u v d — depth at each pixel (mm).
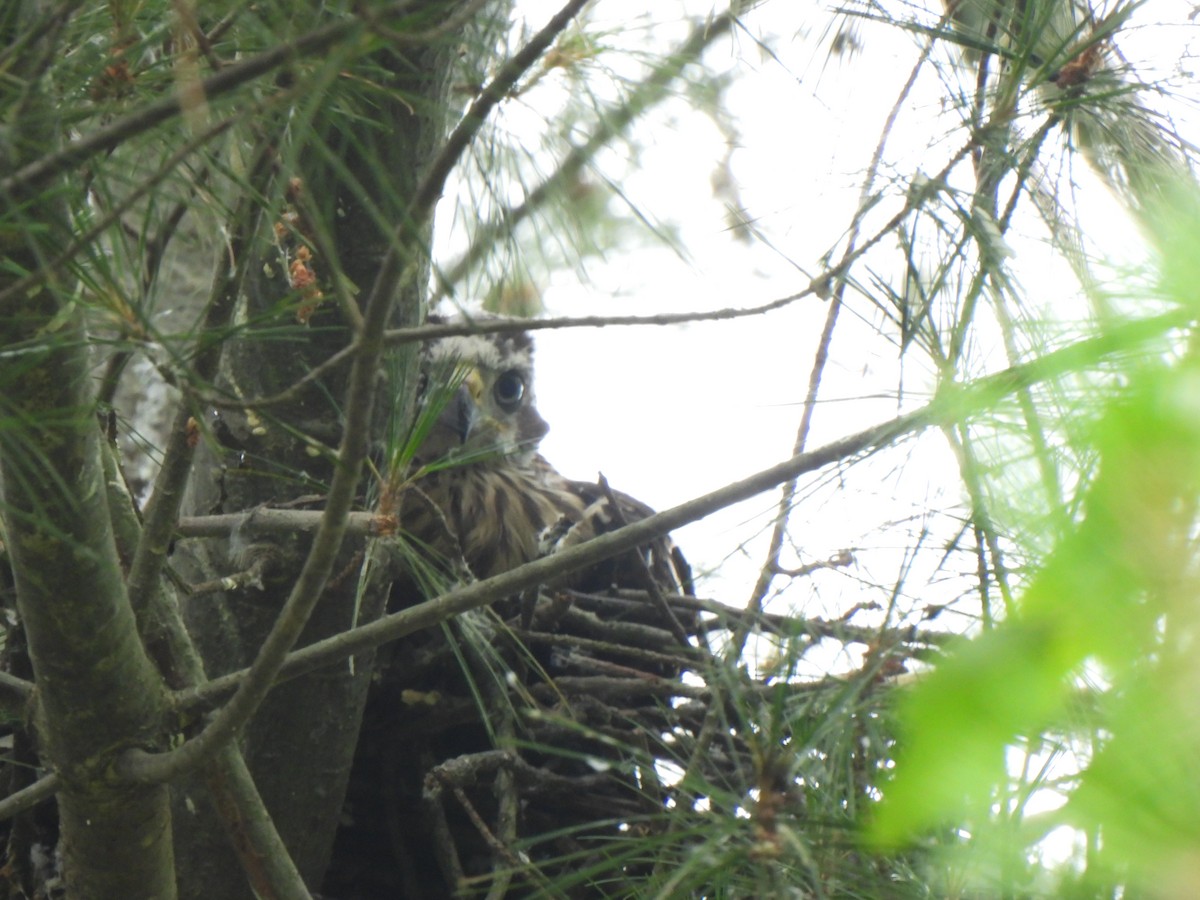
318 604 6699
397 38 3082
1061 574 2727
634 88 4285
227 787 5379
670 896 3852
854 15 5156
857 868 4141
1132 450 2625
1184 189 3035
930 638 4312
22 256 3990
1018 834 3664
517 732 7492
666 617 7270
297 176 4344
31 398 4273
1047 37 4820
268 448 6613
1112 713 2818
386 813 8359
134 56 3922
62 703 5090
